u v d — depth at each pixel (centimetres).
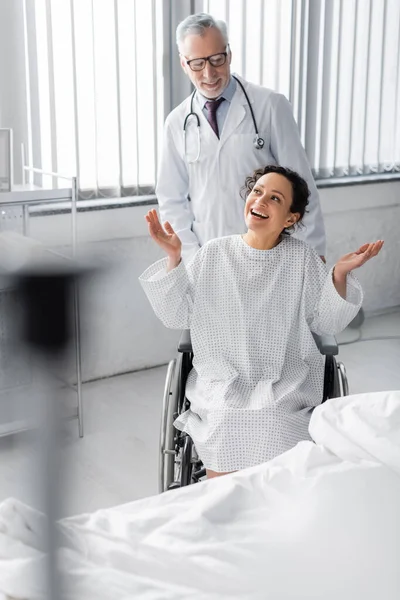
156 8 286
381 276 393
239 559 108
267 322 174
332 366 180
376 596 99
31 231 262
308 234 233
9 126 266
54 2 262
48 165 274
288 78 328
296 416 166
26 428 25
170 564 108
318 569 105
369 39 352
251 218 173
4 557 108
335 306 171
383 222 385
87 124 278
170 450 174
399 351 341
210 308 176
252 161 232
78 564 108
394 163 382
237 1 305
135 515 125
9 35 259
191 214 244
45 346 19
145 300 310
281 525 118
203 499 127
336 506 117
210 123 231
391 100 371
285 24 322
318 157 353
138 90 289
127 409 279
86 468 233
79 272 19
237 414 163
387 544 109
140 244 299
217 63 219
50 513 24
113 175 289
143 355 316
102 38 274
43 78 267
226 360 175
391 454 128
